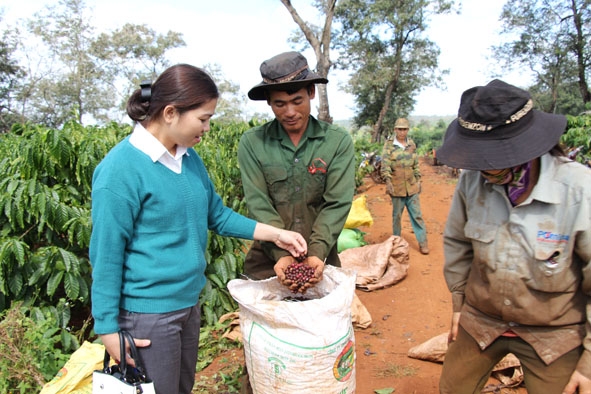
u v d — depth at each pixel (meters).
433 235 7.67
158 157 1.89
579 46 31.52
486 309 2.05
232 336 3.95
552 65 33.81
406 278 5.50
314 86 2.56
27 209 3.63
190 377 2.36
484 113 1.67
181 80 1.82
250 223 2.44
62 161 3.83
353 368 2.29
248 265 2.94
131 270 1.94
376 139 37.47
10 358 2.82
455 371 2.24
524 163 1.69
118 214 1.82
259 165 2.66
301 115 2.46
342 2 34.03
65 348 3.44
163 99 1.83
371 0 34.41
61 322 3.65
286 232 2.45
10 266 3.44
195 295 2.12
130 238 1.91
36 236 4.04
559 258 1.75
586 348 1.81
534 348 1.95
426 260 6.25
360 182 13.09
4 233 3.80
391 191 6.56
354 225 6.34
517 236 1.82
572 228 1.69
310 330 2.06
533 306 1.87
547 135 1.65
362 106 42.62
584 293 1.83
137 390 1.87
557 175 1.72
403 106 41.91
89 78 46.22
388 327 4.29
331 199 2.62
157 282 1.95
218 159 5.53
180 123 1.87
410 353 3.70
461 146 1.73
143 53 47.56
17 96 41.22
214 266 4.54
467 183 2.02
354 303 4.38
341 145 2.62
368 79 35.94
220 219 2.42
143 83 1.88
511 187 1.80
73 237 3.95
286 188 2.65
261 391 2.24
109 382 1.89
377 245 5.64
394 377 3.43
